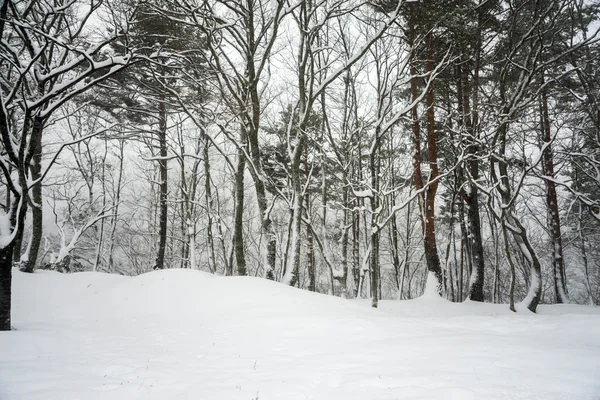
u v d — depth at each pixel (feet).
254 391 13.51
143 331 27.66
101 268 96.99
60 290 45.32
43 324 30.12
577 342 19.51
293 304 33.01
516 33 53.11
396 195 77.10
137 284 42.93
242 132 54.39
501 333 24.26
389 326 26.05
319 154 65.00
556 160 67.62
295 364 17.35
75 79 28.37
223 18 43.96
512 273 44.80
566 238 93.91
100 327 29.73
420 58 55.31
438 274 52.85
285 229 95.61
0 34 25.88
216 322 29.60
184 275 43.21
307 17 45.03
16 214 26.40
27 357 18.85
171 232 93.71
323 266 108.27
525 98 55.31
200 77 46.75
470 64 59.57
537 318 29.71
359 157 67.67
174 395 13.43
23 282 45.98
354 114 68.28
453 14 44.57
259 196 47.57
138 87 49.19
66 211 84.12
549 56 54.70
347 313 31.22
